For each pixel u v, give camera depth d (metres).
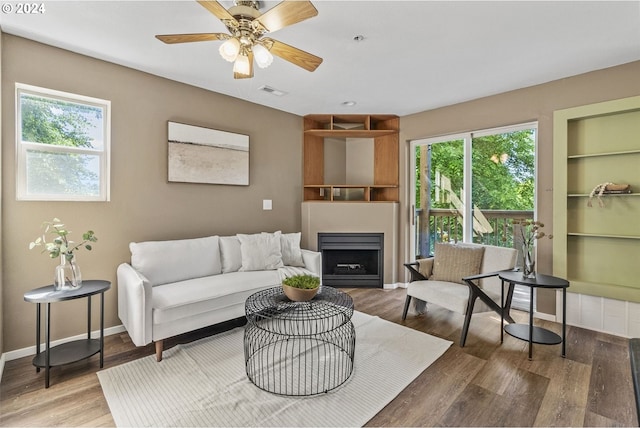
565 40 2.29
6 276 2.24
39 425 1.60
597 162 2.86
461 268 2.95
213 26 2.14
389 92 3.38
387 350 2.41
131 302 2.24
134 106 2.83
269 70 2.85
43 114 2.44
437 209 4.09
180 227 3.17
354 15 1.99
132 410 1.71
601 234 2.77
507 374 2.08
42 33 2.23
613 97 2.70
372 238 4.26
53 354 2.11
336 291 2.42
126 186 2.80
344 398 1.82
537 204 3.16
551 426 1.60
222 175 3.46
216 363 2.21
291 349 2.41
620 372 2.10
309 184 4.41
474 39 2.28
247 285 2.76
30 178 2.38
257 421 1.63
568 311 2.95
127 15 2.01
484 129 3.61
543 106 3.10
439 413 1.70
